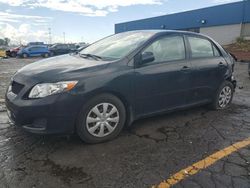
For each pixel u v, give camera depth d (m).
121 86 3.75
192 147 3.70
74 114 3.43
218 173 3.06
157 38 4.29
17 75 3.72
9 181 2.84
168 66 4.29
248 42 26.28
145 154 3.47
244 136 4.12
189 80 4.62
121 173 3.02
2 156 3.34
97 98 3.59
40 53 30.89
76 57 4.34
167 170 3.10
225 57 5.41
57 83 3.34
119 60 3.84
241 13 28.69
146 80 4.01
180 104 4.63
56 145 3.65
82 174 2.99
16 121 3.45
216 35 31.94
